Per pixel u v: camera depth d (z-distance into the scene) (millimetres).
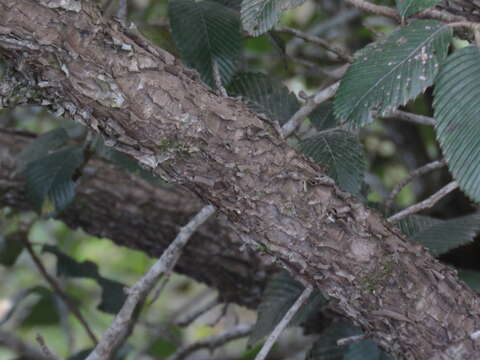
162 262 1242
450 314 1130
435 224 1298
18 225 1575
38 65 1068
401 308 1127
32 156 1438
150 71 1083
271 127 1125
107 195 1521
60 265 1563
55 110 1098
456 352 1127
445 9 1220
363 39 1927
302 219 1118
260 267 1513
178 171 1110
